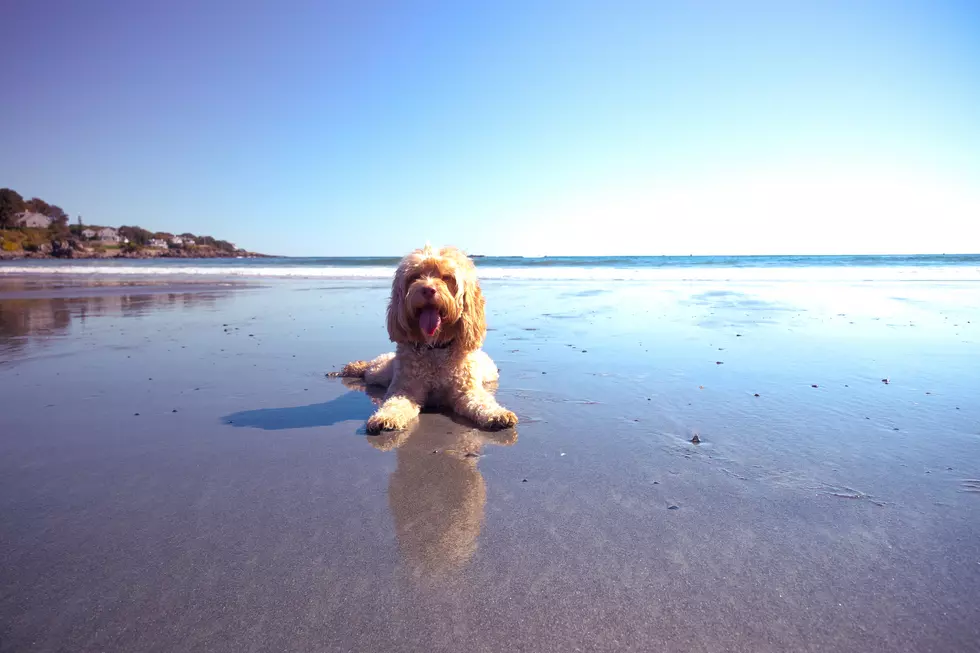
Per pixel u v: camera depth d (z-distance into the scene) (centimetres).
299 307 376
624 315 323
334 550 73
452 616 60
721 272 745
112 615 61
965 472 97
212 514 83
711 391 154
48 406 142
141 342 238
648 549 73
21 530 79
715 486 92
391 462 104
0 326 285
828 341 230
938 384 159
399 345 148
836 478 95
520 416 133
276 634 57
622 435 119
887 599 63
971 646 55
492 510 84
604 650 55
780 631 58
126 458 106
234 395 155
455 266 136
